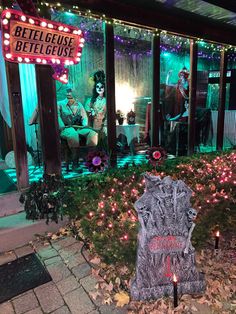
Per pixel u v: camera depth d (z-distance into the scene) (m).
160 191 2.21
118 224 3.12
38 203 3.43
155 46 5.43
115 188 4.23
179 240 2.29
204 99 8.95
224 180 4.46
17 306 2.30
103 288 2.47
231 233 3.47
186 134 7.00
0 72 5.31
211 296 2.36
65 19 6.53
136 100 8.85
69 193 3.75
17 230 3.27
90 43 7.46
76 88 7.44
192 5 4.90
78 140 5.45
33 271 2.76
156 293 2.33
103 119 7.57
